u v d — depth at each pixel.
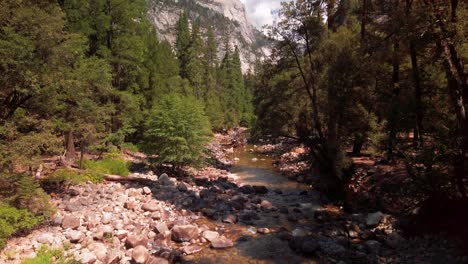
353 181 16.47
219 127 53.53
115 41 22.98
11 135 10.49
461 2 9.77
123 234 10.89
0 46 10.10
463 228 9.77
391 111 14.12
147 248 10.41
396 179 14.54
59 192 13.90
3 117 11.45
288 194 18.06
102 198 13.96
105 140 19.75
